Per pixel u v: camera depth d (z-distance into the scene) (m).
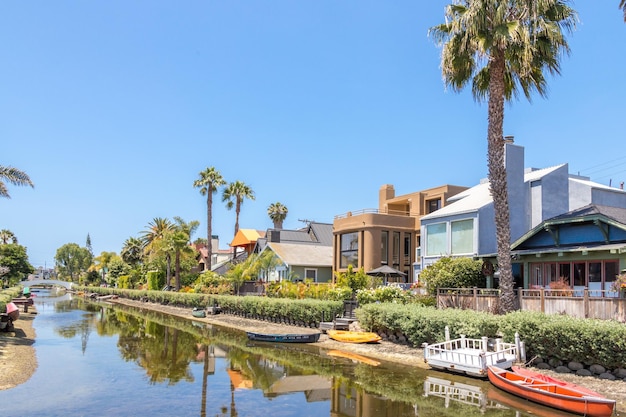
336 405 15.45
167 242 69.44
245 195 80.56
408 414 14.42
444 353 19.95
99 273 123.75
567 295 22.39
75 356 24.39
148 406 15.34
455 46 22.94
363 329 28.36
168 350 26.70
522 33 20.94
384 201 52.84
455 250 34.41
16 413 14.34
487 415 14.16
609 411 13.15
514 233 33.03
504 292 21.80
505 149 33.66
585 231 24.52
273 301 37.59
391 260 45.31
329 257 54.69
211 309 47.47
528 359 18.77
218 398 16.33
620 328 15.87
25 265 93.00
